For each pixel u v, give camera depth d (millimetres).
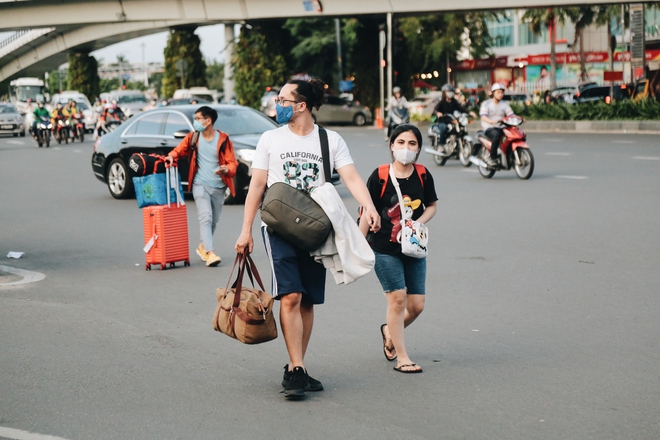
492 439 4555
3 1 54500
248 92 54500
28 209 15156
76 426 4848
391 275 5750
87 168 23562
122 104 53875
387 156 24297
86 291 8531
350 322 7160
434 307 7602
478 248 10328
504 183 16844
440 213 13281
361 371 5840
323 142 5355
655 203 13289
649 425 4730
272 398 5293
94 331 6969
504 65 73438
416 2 42312
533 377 5617
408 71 53062
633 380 5504
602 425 4738
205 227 9766
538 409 5012
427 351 6293
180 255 9727
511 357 6078
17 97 65062
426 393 5344
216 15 49938
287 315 5262
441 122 21547
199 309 7719
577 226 11609
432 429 4711
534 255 9781
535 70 72125
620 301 7598
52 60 76375
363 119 49094
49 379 5715
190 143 9742
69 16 54375
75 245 11344
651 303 7496
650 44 50500
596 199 13992
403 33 57344
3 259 10367
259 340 5250
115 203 15945
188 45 64250
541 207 13430
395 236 5695
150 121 16547
